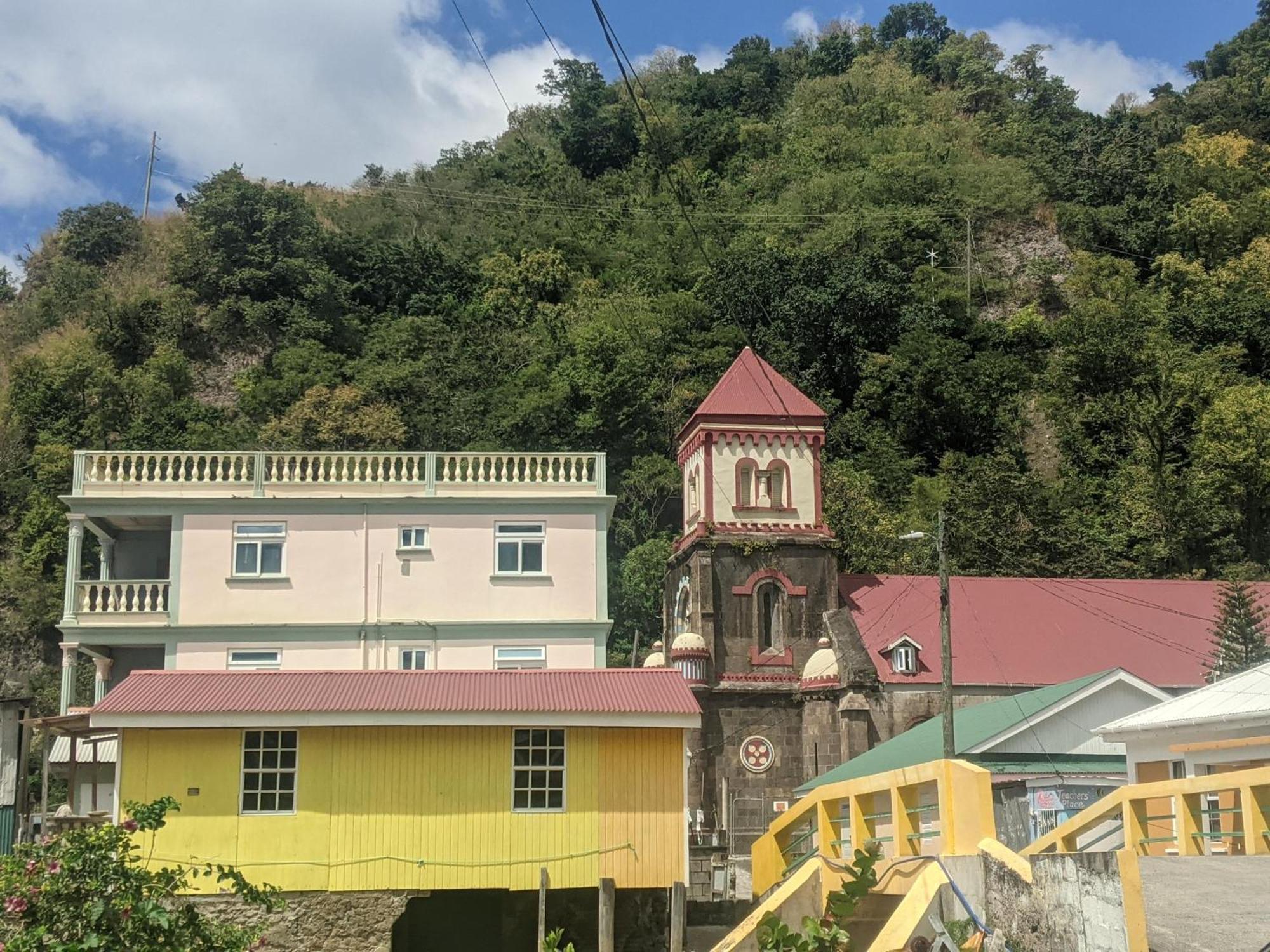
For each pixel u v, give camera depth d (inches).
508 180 4608.8
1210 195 3909.9
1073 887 588.1
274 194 3503.9
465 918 1174.3
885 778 808.3
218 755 1077.8
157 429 2876.5
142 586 1599.4
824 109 4746.6
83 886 687.1
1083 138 4439.0
